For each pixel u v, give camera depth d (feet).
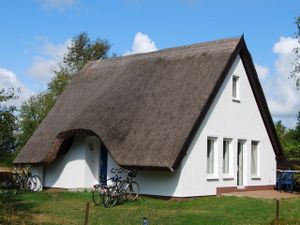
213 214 61.26
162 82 85.25
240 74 89.86
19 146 133.08
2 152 130.93
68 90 105.29
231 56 82.33
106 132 80.64
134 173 79.00
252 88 92.58
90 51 179.73
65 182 93.04
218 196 79.30
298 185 91.45
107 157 89.40
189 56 87.40
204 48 86.89
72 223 53.57
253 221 56.34
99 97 92.48
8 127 89.25
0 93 83.51
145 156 73.51
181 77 83.56
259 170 94.02
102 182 84.02
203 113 75.87
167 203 71.92
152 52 96.02
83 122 85.97
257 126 93.91
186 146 72.64
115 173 83.51
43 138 95.30
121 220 56.54
